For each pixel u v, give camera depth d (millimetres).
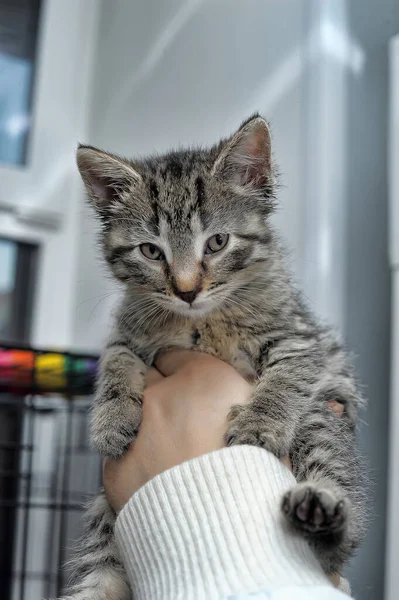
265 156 348
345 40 418
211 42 483
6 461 510
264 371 330
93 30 583
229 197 345
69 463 521
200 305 333
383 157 406
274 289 350
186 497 244
